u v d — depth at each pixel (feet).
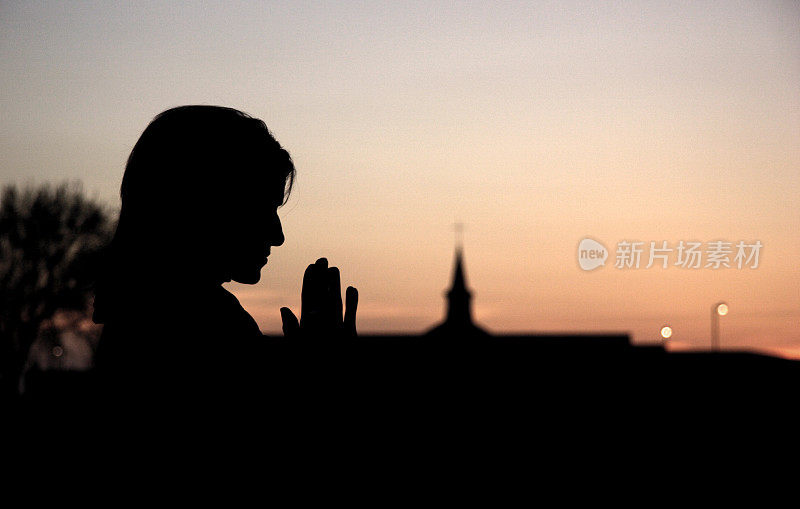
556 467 109.81
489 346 273.75
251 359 4.95
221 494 4.69
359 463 4.91
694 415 161.17
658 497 81.41
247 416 4.78
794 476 87.61
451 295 417.49
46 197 145.07
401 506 7.91
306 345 5.12
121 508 4.67
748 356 214.07
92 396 4.96
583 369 241.35
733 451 112.68
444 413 174.81
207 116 5.29
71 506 4.63
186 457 4.68
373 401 5.11
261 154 5.32
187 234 5.09
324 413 4.91
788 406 148.46
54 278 140.05
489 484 90.68
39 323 138.92
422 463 88.69
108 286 5.12
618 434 150.30
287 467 4.77
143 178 5.16
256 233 5.30
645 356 241.14
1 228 143.64
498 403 199.21
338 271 5.35
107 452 4.75
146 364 4.85
